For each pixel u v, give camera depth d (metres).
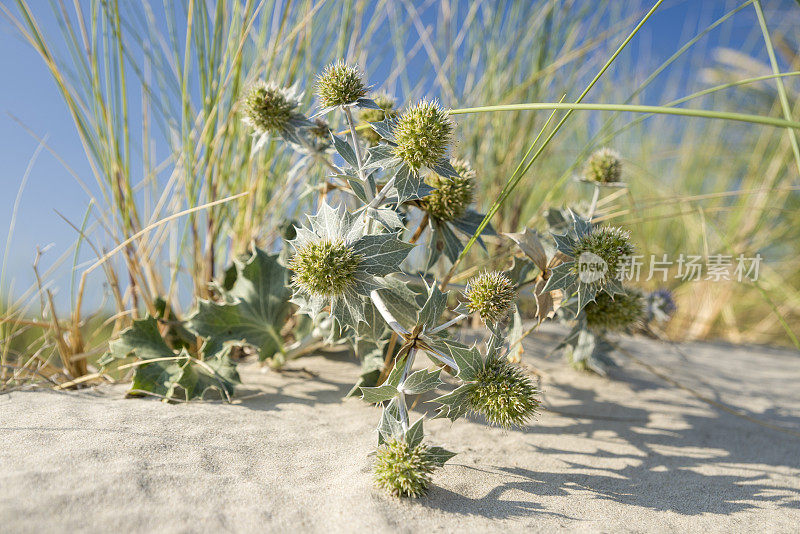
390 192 0.25
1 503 0.18
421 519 0.20
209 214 0.35
